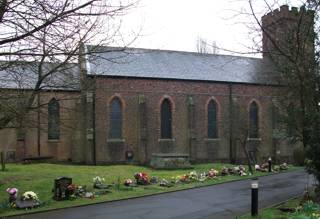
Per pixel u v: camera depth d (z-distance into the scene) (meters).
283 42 15.34
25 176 27.73
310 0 14.76
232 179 30.72
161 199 21.75
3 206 19.06
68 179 21.58
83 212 18.22
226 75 50.12
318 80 15.62
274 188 25.88
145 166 42.12
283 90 17.22
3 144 41.66
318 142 15.32
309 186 26.11
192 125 47.28
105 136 43.78
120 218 16.66
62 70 13.38
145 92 45.59
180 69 48.62
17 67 12.62
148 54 49.09
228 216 16.80
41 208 19.19
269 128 51.06
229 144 49.06
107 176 29.53
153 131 45.66
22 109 11.88
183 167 38.44
